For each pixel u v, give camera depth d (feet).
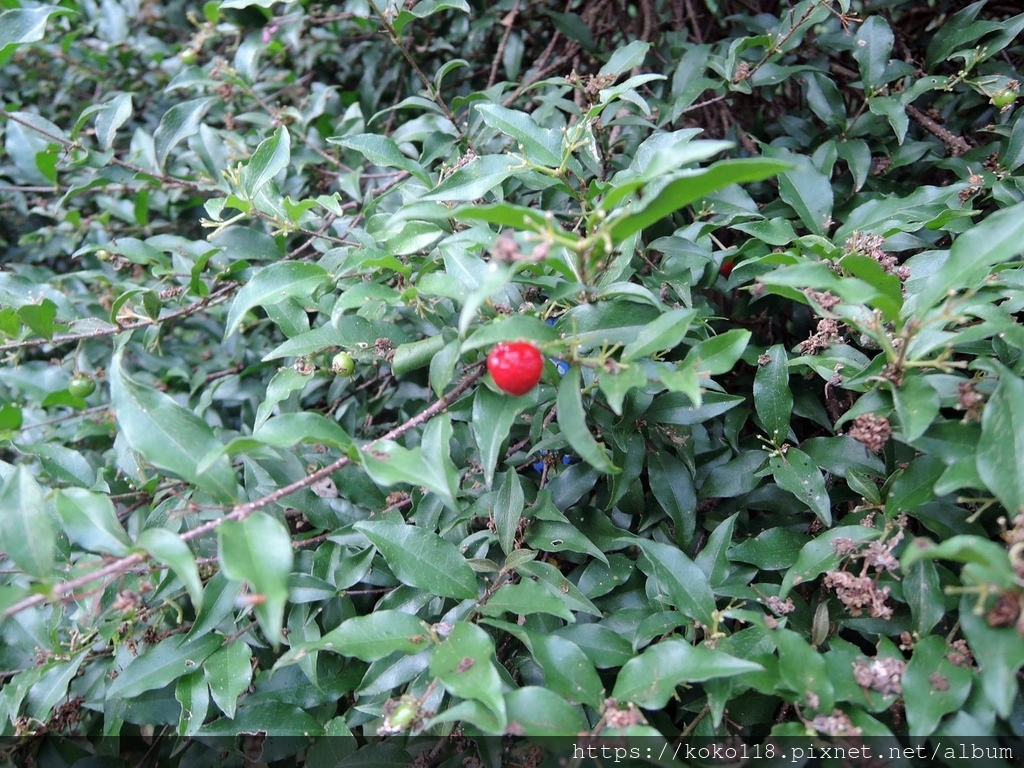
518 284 0.90
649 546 0.77
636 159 0.86
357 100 1.50
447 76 1.54
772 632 0.66
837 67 1.22
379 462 0.68
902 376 0.69
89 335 1.06
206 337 1.69
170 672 0.81
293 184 1.34
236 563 0.63
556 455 0.94
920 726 0.62
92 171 1.46
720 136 1.26
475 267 0.78
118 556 0.66
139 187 1.43
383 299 0.78
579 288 0.67
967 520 0.72
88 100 1.94
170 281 1.23
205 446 0.70
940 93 1.19
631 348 0.69
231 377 1.28
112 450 1.31
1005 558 0.57
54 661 0.85
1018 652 0.59
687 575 0.75
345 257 0.95
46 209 1.65
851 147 1.06
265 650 0.93
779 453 0.83
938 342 0.67
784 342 1.07
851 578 0.70
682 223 1.05
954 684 0.64
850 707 0.66
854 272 0.71
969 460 0.64
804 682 0.65
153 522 0.92
